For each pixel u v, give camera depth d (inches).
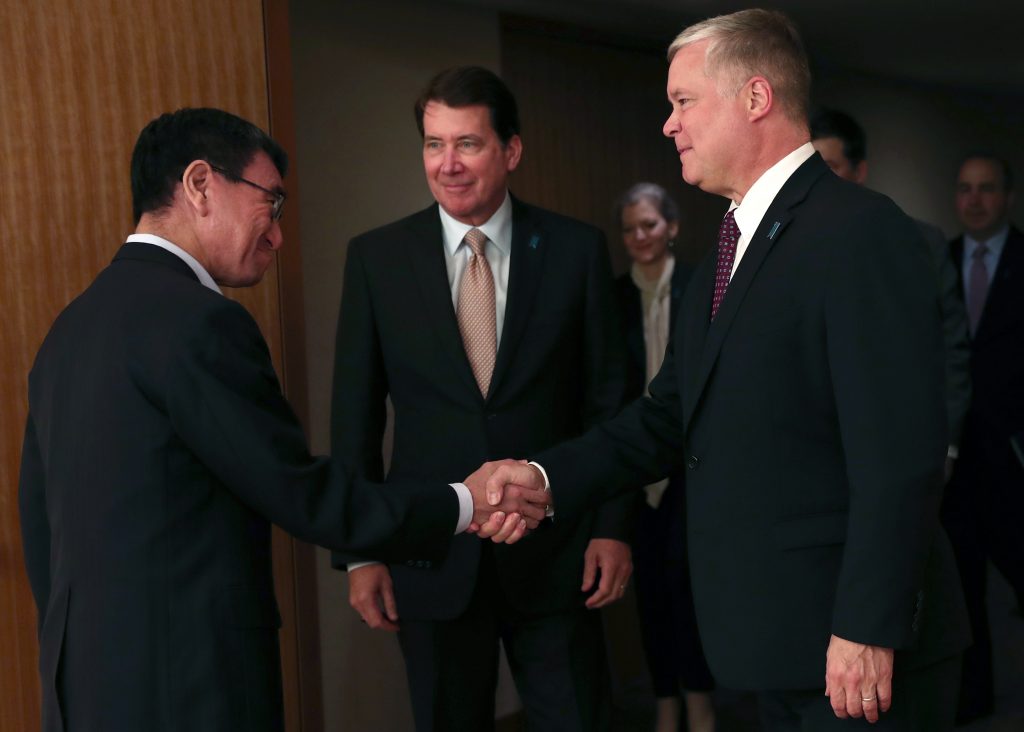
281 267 110.2
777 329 71.2
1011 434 143.3
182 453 66.0
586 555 100.0
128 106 101.4
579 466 89.4
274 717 67.7
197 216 73.1
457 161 96.4
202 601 65.4
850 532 67.1
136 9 101.7
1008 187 156.8
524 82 171.5
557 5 161.0
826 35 203.8
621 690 170.9
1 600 97.2
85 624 64.9
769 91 73.8
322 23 139.8
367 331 101.6
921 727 72.0
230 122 74.4
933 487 66.4
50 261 98.6
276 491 66.5
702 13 170.9
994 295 148.2
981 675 141.9
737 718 148.3
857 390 66.9
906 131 269.9
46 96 98.2
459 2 155.0
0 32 96.3
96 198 100.2
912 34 207.2
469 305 99.7
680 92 76.1
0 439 96.9
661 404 91.8
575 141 179.3
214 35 105.4
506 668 152.9
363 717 141.7
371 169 144.9
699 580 76.2
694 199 202.8
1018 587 144.7
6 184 96.9
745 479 72.8
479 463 96.7
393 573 99.6
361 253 102.9
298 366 111.8
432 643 97.7
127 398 65.6
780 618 71.5
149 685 63.9
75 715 64.9
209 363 65.4
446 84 96.8
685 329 80.0
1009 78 266.4
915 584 66.5
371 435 101.3
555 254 101.5
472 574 95.8
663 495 138.0
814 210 72.1
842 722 70.6
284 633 111.3
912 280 68.0
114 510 64.9
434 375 98.3
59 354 69.6
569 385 102.0
